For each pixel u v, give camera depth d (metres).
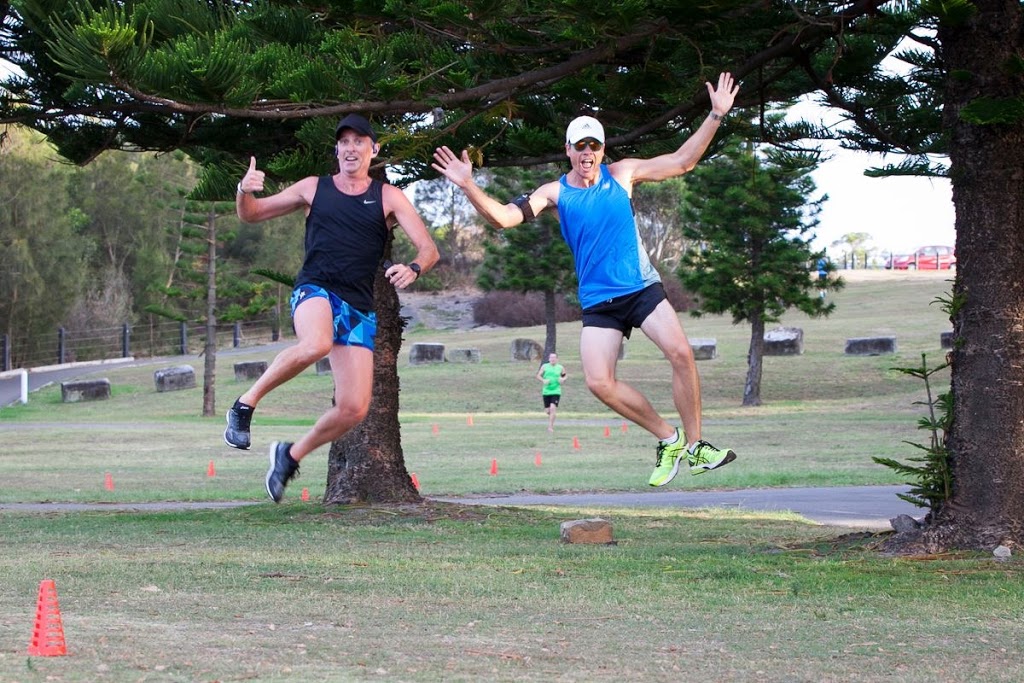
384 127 10.03
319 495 17.44
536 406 37.50
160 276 66.56
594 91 10.54
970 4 8.35
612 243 6.42
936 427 9.53
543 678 5.23
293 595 7.64
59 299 56.22
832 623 6.91
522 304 64.38
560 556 10.05
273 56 9.16
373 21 9.32
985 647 6.24
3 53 12.06
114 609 6.88
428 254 5.81
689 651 6.02
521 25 9.32
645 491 17.38
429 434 28.28
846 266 89.62
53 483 19.25
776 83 11.88
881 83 11.89
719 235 35.03
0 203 54.00
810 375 40.00
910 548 9.52
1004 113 8.54
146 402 40.47
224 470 21.56
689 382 6.43
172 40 9.64
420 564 9.45
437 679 5.13
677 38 9.44
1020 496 9.33
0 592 7.52
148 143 13.41
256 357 54.62
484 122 10.53
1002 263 9.29
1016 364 9.28
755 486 17.69
